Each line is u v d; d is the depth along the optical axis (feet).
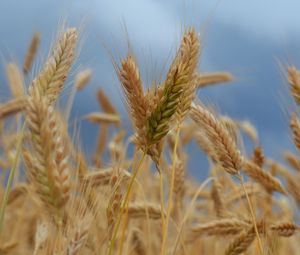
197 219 3.86
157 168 2.74
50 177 2.42
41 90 2.58
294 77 3.08
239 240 3.03
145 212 3.28
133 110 2.64
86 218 2.46
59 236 2.44
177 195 3.38
